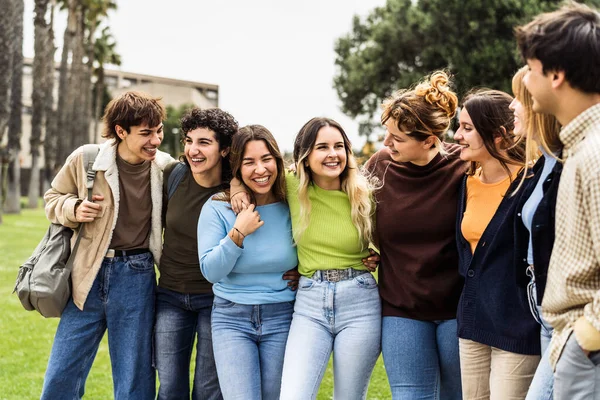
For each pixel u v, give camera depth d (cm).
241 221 304
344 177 316
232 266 303
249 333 317
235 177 322
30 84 6347
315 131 307
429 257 304
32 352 576
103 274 335
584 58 195
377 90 2336
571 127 203
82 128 3744
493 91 290
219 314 320
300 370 297
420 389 304
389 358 308
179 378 346
